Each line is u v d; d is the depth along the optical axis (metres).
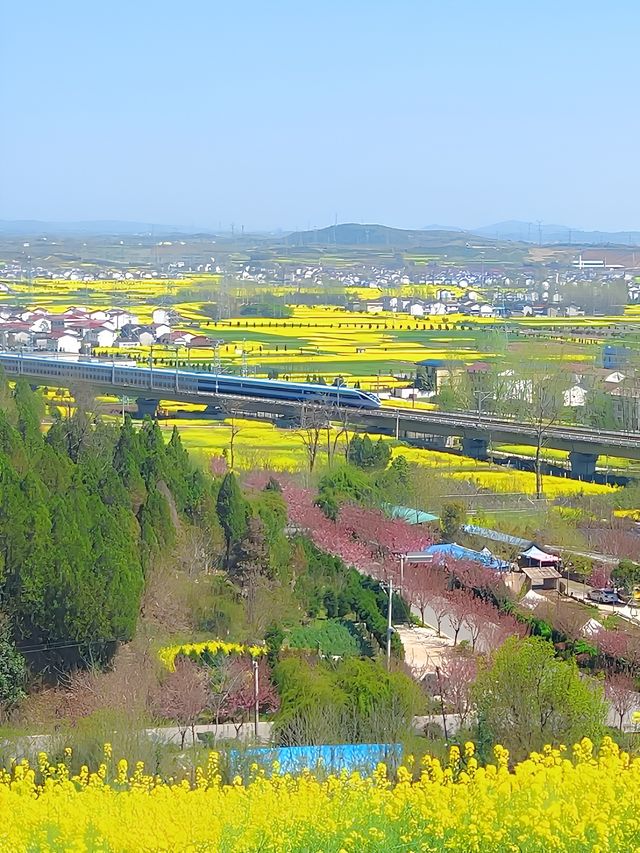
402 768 29.59
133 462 89.31
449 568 87.00
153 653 66.50
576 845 24.48
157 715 57.75
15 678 61.16
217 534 84.00
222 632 72.75
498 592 83.00
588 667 69.75
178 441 107.19
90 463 90.50
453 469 139.75
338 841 25.64
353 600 78.56
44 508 67.12
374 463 131.38
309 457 130.50
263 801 29.05
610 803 25.89
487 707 50.38
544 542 100.44
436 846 25.25
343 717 53.03
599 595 88.44
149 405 190.88
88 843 26.58
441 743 51.38
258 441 152.50
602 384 193.75
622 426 170.50
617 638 72.12
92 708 56.00
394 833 26.03
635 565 92.12
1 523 65.69
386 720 52.25
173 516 83.88
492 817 25.53
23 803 29.31
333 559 85.38
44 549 65.19
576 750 31.00
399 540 93.31
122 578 65.44
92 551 67.06
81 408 124.44
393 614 79.56
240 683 61.06
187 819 27.83
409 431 164.75
